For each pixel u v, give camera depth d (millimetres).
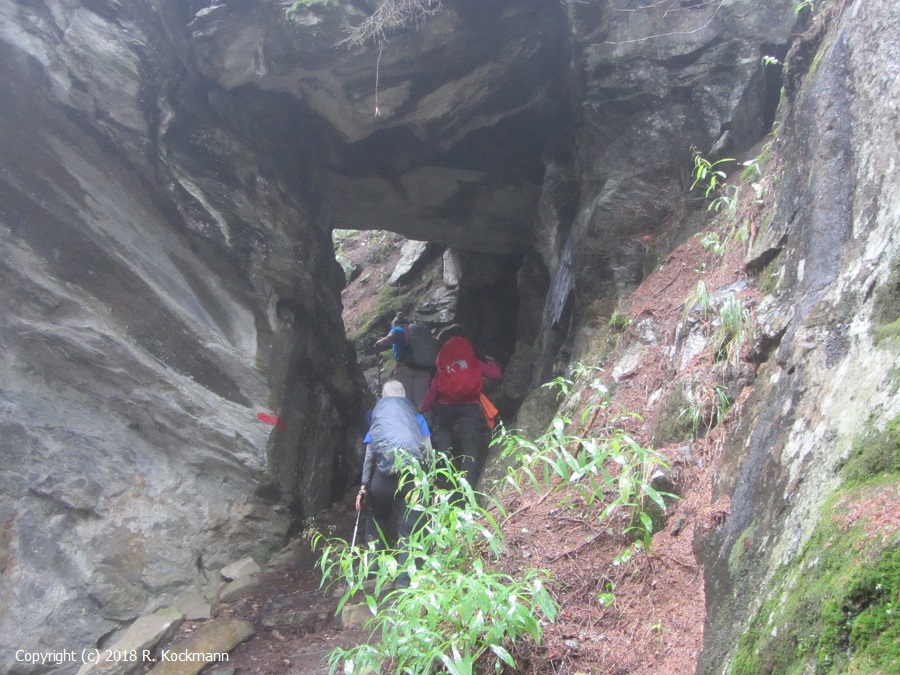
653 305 4352
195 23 5363
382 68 5363
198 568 4891
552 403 4988
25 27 4449
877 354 1886
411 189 7684
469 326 10609
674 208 4855
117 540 4668
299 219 6367
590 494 3016
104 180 4902
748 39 4871
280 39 5234
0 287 4598
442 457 3188
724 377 3084
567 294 5734
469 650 2246
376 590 2523
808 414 2109
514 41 5402
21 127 4527
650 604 2484
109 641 4430
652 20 5000
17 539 4461
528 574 2592
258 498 5320
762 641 1628
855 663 1270
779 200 3387
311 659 3848
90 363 4844
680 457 3006
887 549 1330
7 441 4566
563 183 6348
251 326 5590
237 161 5777
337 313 7344
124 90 4883
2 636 4230
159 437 5062
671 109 4996
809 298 2482
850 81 2729
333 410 6703
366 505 5195
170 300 5184
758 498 2186
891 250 2057
